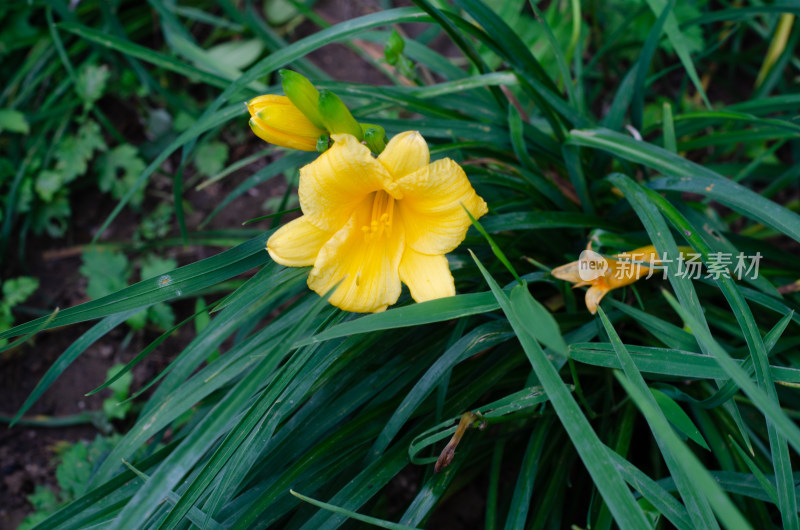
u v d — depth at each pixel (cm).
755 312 39
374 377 36
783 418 25
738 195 33
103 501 34
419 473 45
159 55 41
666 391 35
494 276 38
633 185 35
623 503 27
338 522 33
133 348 50
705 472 24
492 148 40
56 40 48
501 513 41
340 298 31
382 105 39
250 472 35
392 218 32
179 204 43
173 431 46
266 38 49
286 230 31
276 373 32
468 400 36
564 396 28
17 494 47
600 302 37
